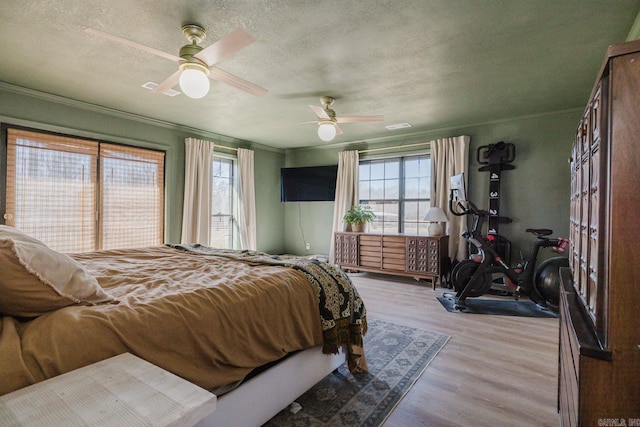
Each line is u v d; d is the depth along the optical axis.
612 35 2.26
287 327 1.71
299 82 3.14
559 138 4.11
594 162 1.08
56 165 3.63
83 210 3.84
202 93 2.22
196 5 1.95
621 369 0.89
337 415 1.75
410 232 5.39
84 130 3.85
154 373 0.87
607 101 0.92
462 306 3.59
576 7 1.96
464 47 2.46
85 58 2.67
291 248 6.75
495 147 4.40
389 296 4.09
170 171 4.76
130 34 2.28
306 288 1.90
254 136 5.57
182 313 1.30
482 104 3.81
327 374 2.02
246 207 5.80
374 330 2.95
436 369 2.24
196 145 4.95
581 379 0.93
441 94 3.47
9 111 3.30
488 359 2.39
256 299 1.59
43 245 1.20
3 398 0.74
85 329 1.05
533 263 3.73
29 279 1.07
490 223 4.45
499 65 2.76
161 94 3.51
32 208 3.46
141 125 4.42
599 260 0.97
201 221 5.02
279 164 6.70
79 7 1.97
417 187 5.32
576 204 1.53
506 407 1.81
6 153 3.29
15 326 1.05
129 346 1.11
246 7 1.97
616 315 0.89
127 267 2.09
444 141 4.81
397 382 2.07
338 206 5.86
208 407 0.73
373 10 1.99
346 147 6.02
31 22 2.14
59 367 0.95
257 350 1.52
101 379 0.83
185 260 2.43
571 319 1.13
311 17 2.07
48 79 3.12
